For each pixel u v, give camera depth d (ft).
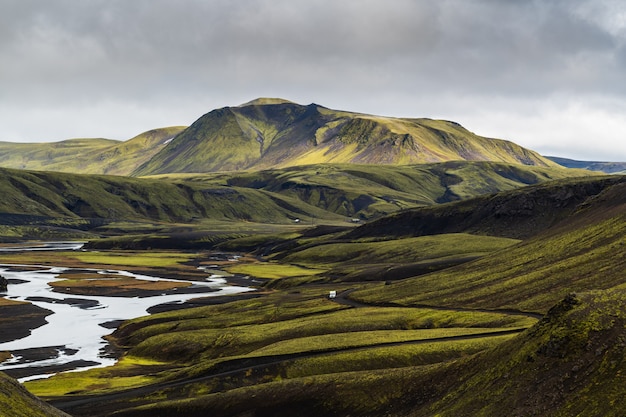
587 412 187.62
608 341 211.61
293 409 270.67
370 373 281.33
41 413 222.69
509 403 211.20
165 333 466.29
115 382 350.23
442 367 262.67
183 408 285.02
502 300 457.68
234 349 412.77
